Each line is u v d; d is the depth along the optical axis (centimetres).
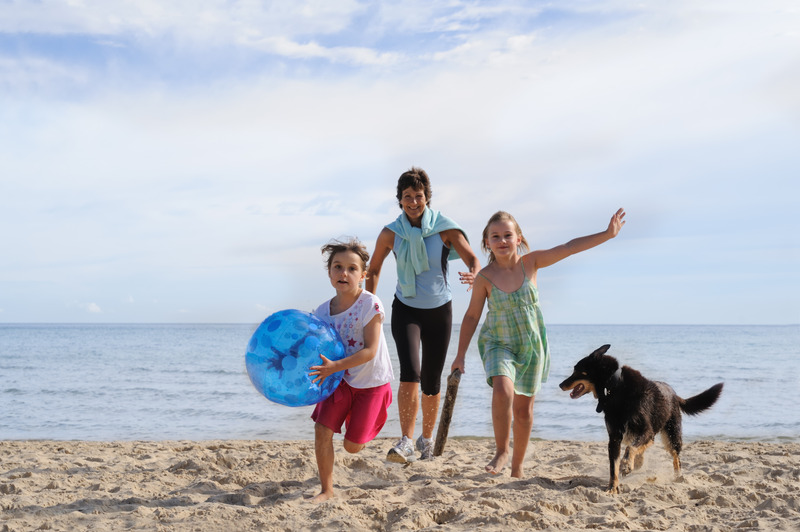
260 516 381
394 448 539
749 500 438
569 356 3806
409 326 574
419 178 574
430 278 577
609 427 475
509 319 501
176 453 710
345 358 415
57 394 1655
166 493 481
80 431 1102
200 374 2311
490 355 502
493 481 492
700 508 418
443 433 582
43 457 677
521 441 514
